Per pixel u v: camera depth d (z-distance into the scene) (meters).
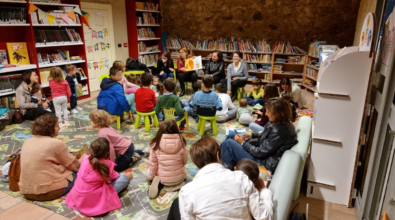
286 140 2.31
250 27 7.05
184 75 5.99
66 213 2.24
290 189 1.69
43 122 2.30
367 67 2.00
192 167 3.01
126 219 2.20
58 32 5.10
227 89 5.55
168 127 2.41
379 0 2.41
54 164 2.35
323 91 2.16
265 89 3.64
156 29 7.80
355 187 2.36
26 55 4.77
